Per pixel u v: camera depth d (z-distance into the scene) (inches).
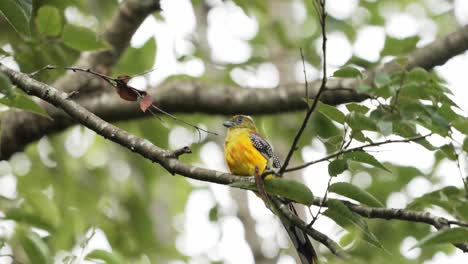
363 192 299.9
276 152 617.0
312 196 293.3
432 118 300.2
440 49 506.9
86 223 578.2
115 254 433.7
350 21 744.3
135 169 665.6
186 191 747.4
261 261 595.2
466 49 510.0
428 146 324.5
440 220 303.3
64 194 633.0
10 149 497.7
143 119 565.0
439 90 303.9
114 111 498.6
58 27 375.6
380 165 300.7
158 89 508.7
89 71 329.1
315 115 577.9
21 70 406.9
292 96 509.0
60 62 399.9
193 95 505.7
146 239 637.3
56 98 339.0
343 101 497.4
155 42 594.6
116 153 688.4
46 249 422.9
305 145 614.2
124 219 625.9
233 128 507.2
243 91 512.1
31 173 639.1
